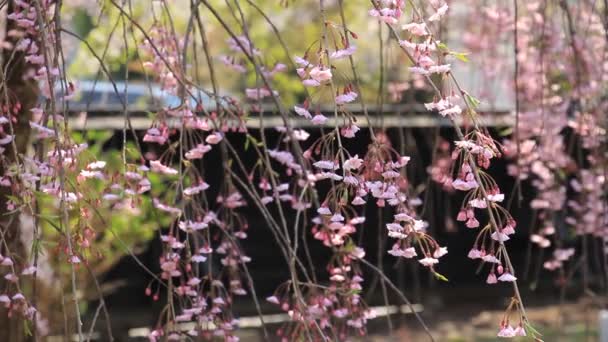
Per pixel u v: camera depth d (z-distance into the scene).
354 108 7.35
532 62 5.25
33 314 2.99
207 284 4.46
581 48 4.82
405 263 8.45
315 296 3.21
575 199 5.96
